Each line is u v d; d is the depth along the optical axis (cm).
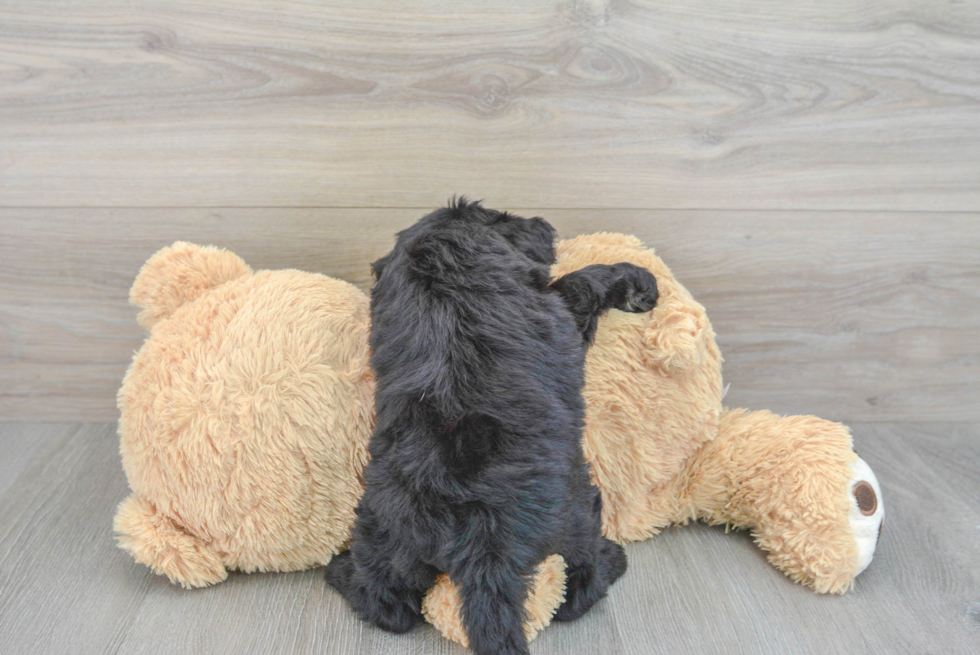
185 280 117
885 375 157
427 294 97
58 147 134
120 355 152
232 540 108
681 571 115
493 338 94
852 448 117
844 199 143
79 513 127
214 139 135
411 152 137
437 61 130
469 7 127
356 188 139
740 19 130
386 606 100
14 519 125
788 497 113
